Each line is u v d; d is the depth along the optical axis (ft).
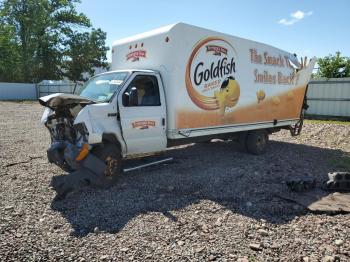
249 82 28.58
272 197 18.39
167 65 22.35
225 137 29.07
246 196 18.48
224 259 11.87
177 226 14.55
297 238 13.52
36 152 28.96
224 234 13.83
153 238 13.44
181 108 22.81
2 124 48.62
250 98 28.84
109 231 14.11
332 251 12.46
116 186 19.97
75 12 154.71
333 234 13.89
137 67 24.44
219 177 22.00
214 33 24.89
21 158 26.63
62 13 151.64
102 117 19.20
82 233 13.92
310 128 48.21
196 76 23.70
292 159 28.35
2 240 13.08
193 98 23.61
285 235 13.80
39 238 13.35
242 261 11.68
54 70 150.41
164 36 22.39
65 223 14.82
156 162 23.72
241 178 21.90
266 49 30.42
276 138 40.32
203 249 12.53
